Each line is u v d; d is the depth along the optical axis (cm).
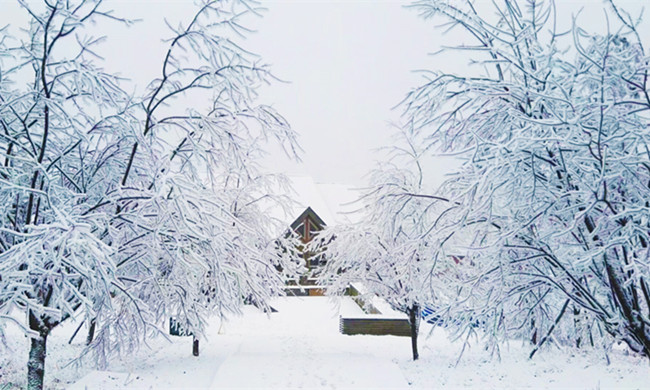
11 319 492
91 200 850
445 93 629
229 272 846
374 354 1435
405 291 1341
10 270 543
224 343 1524
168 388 888
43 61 676
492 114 615
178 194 672
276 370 1055
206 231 748
